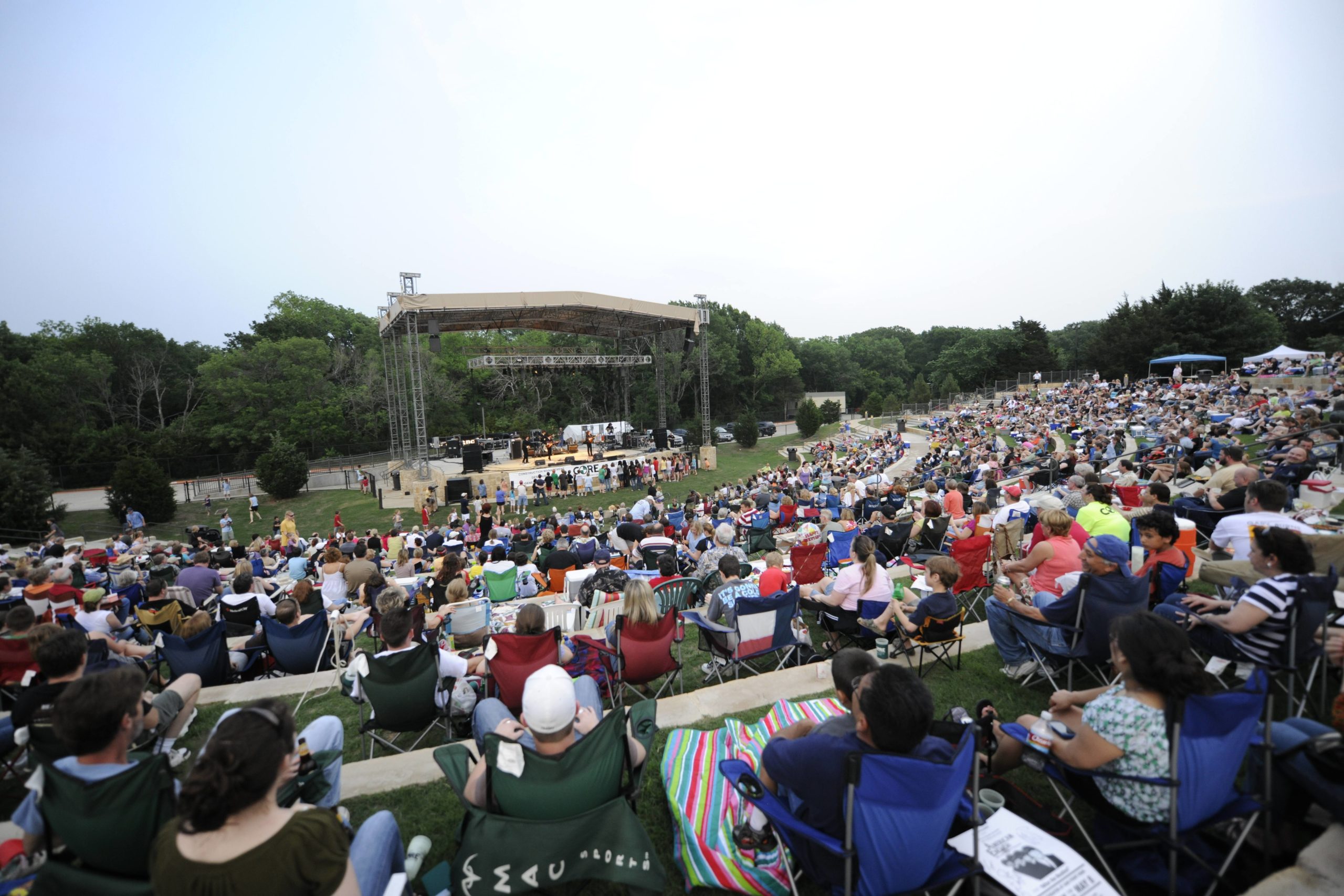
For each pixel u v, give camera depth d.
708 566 8.03
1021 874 2.40
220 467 43.06
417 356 28.56
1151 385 42.03
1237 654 3.65
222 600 7.21
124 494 28.08
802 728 3.03
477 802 2.74
